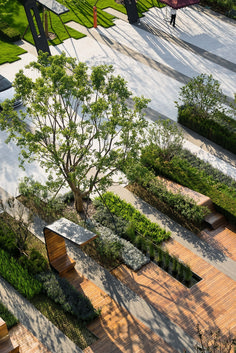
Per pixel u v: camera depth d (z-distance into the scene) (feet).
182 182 78.89
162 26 129.70
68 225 62.54
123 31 126.93
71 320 59.41
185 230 72.95
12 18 130.41
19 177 82.79
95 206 76.23
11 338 57.36
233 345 56.39
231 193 78.54
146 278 65.41
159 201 77.71
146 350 56.03
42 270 65.21
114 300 62.13
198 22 132.26
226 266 67.26
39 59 68.69
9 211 75.46
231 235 72.54
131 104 99.81
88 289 63.62
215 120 92.32
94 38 123.34
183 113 93.66
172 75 109.70
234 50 120.26
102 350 56.08
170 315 60.29
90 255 68.54
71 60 66.85
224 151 88.89
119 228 71.92
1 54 115.44
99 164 65.36
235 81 108.17
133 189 80.12
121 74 109.40
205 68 112.68
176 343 56.90
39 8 133.18
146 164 83.35
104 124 65.31
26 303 61.52
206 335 57.77
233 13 136.56
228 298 62.69
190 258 68.39
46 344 56.75
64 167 66.95
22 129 65.62
